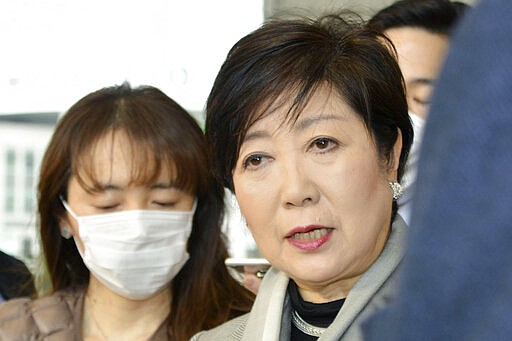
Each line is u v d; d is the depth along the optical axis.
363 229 1.43
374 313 0.74
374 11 2.79
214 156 1.57
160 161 2.21
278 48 1.48
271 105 1.45
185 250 2.29
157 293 2.31
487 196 0.62
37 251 2.48
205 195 2.34
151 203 2.25
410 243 0.67
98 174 2.21
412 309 0.65
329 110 1.44
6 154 4.34
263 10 3.16
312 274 1.44
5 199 4.36
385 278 1.45
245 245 3.07
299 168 1.43
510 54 0.62
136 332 2.31
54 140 2.30
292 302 1.56
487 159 0.63
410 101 2.26
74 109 2.30
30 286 2.79
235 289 2.40
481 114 0.63
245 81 1.47
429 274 0.64
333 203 1.42
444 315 0.64
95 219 2.24
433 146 0.66
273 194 1.45
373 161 1.45
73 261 2.43
